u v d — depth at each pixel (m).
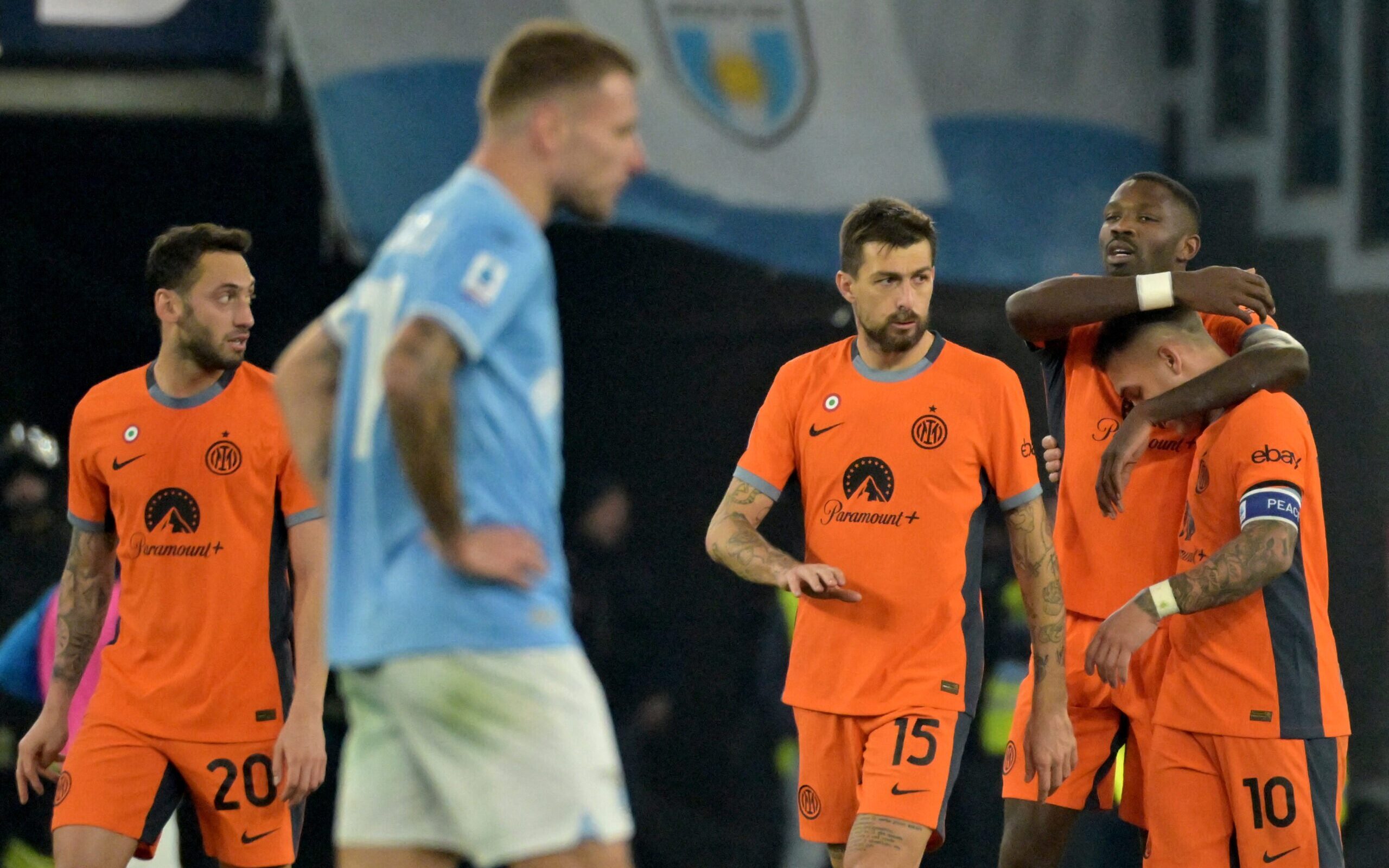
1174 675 13.05
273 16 24.02
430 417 7.45
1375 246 27.48
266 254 25.86
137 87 23.69
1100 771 13.76
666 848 23.91
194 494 13.03
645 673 25.45
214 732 12.98
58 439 26.09
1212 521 12.93
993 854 23.11
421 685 7.86
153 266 13.13
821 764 12.90
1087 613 13.68
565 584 8.36
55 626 16.69
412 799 8.42
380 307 8.03
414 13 24.34
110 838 12.77
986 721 23.44
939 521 12.59
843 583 11.86
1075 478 13.93
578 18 25.06
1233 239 28.22
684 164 25.83
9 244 25.56
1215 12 28.05
